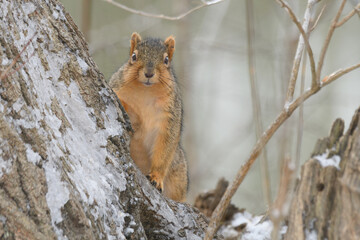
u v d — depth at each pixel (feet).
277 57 58.08
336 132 22.56
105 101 26.76
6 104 20.83
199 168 75.46
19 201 19.71
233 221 36.60
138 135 36.27
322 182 21.81
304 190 22.11
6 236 19.02
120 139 26.50
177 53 83.15
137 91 35.45
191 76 79.41
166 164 36.11
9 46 22.35
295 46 34.24
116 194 24.09
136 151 36.76
